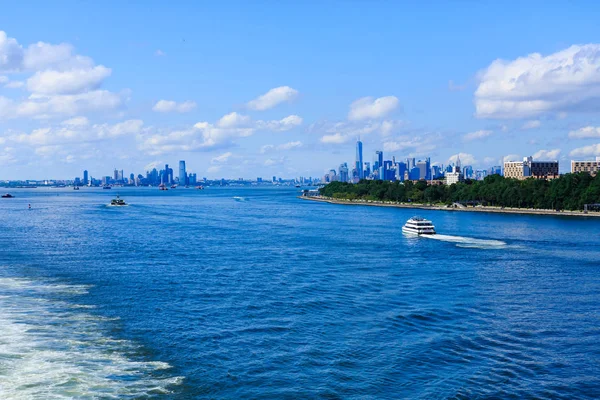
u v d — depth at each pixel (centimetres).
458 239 19438
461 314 9112
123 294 10262
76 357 6925
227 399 5941
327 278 11994
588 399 6009
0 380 6147
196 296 10156
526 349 7444
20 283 11181
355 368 6775
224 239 19112
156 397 5909
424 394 6112
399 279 11975
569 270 13225
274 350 7325
